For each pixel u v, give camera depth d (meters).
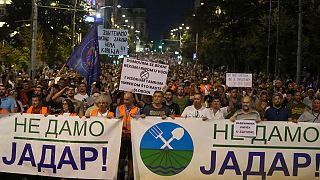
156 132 8.70
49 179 9.27
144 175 8.73
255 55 38.09
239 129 8.67
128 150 9.06
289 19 34.75
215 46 51.28
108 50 16.50
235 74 16.61
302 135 8.73
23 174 9.15
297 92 12.49
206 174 8.71
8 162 8.86
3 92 12.12
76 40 55.34
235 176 8.73
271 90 18.41
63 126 8.77
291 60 33.69
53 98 12.36
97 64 13.12
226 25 48.09
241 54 44.72
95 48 13.10
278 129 8.71
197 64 76.94
